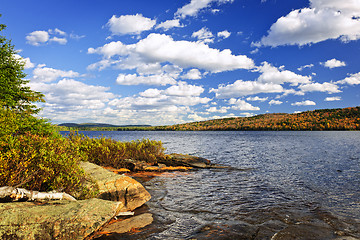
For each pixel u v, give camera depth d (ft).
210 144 143.95
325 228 17.51
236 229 17.26
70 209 15.55
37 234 13.07
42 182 19.76
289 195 27.43
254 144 142.20
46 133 37.11
